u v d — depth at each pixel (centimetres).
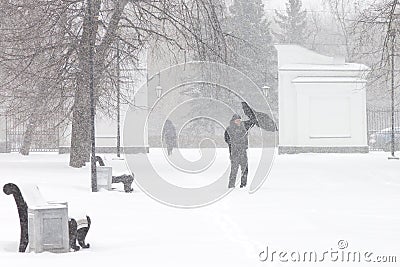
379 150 4766
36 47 2509
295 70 4156
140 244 996
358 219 1288
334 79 4125
